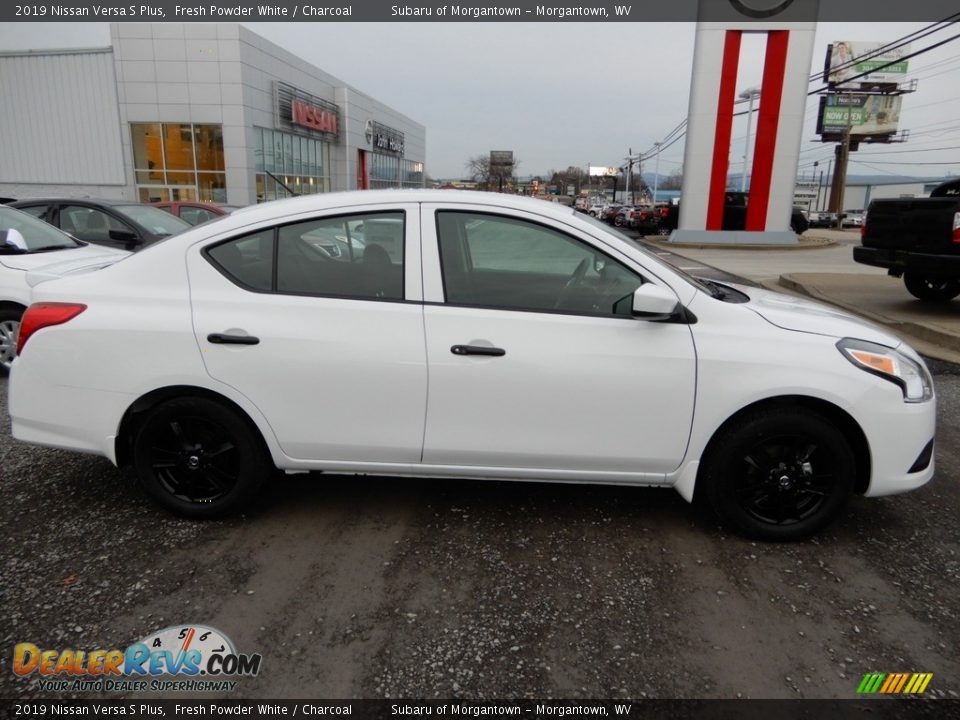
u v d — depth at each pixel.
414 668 2.28
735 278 13.66
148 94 27.70
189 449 3.13
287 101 32.47
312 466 3.13
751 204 24.22
